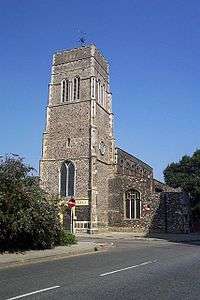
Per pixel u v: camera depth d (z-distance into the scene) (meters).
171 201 44.88
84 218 47.12
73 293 9.22
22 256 17.05
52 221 20.95
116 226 48.28
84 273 12.45
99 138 51.25
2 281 10.98
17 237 19.83
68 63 53.41
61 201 25.08
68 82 52.78
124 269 13.33
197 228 54.28
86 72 51.94
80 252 20.38
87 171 48.44
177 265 14.43
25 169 20.59
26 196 19.55
